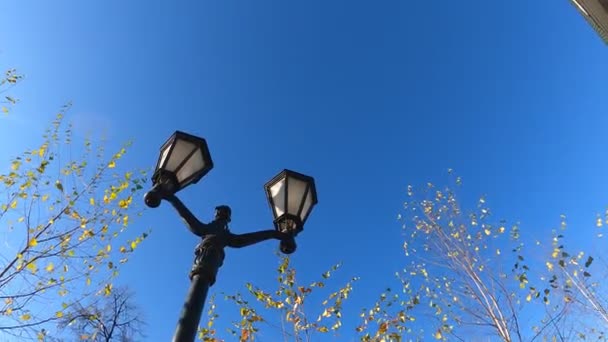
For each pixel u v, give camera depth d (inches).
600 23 332.2
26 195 400.2
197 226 169.3
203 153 181.5
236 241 172.4
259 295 426.9
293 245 185.3
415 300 454.9
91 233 406.9
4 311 360.5
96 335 490.0
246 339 405.4
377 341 416.5
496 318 438.3
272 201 201.2
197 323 139.9
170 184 169.2
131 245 410.6
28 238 378.6
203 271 154.1
